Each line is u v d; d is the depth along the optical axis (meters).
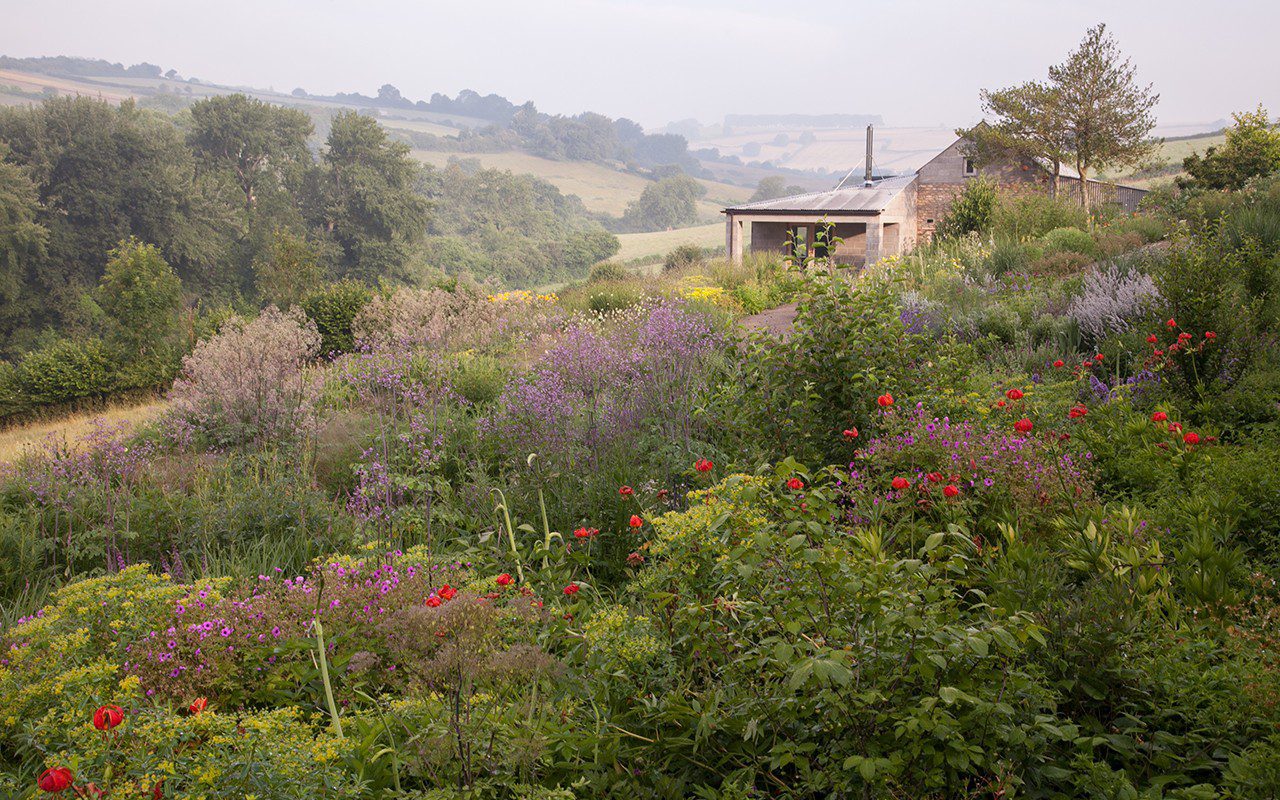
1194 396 6.88
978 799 2.68
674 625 3.32
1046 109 31.45
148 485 6.84
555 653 3.64
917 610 2.76
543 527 5.65
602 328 12.49
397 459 7.14
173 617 3.86
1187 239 8.62
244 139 75.62
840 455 5.82
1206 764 2.69
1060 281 13.44
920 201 35.94
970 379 7.30
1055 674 2.99
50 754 2.77
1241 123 29.84
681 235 159.25
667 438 6.57
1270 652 3.06
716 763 2.97
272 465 7.11
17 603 5.09
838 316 6.14
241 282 66.50
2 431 21.36
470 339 12.52
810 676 2.69
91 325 53.31
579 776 2.89
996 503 4.62
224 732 2.74
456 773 2.79
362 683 3.51
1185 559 3.84
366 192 76.44
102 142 58.50
